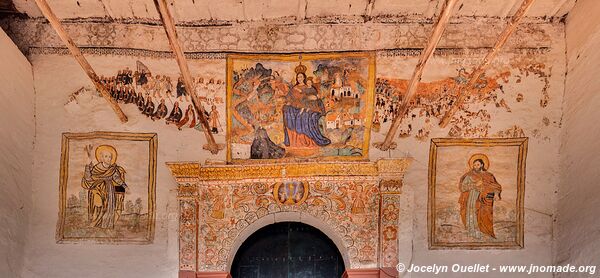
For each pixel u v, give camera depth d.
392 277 11.51
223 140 11.87
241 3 11.48
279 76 11.90
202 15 11.78
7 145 10.77
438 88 11.79
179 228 11.63
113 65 11.77
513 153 11.76
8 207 10.85
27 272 11.41
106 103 11.73
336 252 12.30
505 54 11.78
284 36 11.91
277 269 12.30
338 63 11.88
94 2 11.41
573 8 11.52
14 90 10.92
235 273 12.24
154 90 11.80
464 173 11.78
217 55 11.86
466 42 11.81
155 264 11.53
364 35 11.88
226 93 11.86
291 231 12.38
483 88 11.77
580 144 11.06
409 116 11.80
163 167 11.77
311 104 11.90
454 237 11.67
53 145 11.69
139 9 11.59
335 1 11.50
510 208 11.71
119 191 11.71
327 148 11.88
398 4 11.58
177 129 11.82
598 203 10.35
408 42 11.84
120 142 11.76
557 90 11.70
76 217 11.62
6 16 11.76
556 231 11.57
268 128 11.91
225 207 11.81
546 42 11.76
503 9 11.62
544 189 11.69
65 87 11.70
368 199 11.80
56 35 11.74
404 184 11.76
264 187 11.88
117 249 11.58
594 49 10.85
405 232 11.64
